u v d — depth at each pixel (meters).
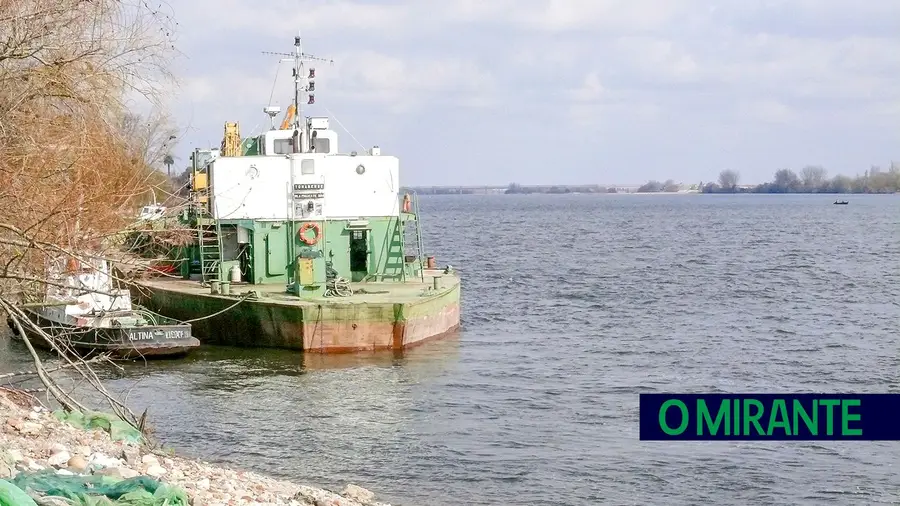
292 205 41.56
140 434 19.59
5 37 19.16
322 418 28.27
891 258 91.38
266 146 43.56
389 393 31.44
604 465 24.19
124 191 21.16
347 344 36.38
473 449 25.39
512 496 21.91
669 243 115.25
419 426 27.61
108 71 20.36
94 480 13.35
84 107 20.44
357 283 42.50
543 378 34.31
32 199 19.31
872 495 22.42
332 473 23.25
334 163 41.91
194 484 16.33
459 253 98.69
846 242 115.38
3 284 20.75
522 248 106.75
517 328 46.09
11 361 33.59
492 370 35.38
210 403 29.69
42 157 19.42
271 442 25.77
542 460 24.53
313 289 37.81
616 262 87.12
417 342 37.97
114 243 21.95
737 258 91.75
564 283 68.31
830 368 36.81
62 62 19.33
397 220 42.81
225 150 48.78
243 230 41.31
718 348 41.09
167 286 40.97
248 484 17.88
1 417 17.91
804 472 23.91
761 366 37.22
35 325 21.61
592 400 31.17
